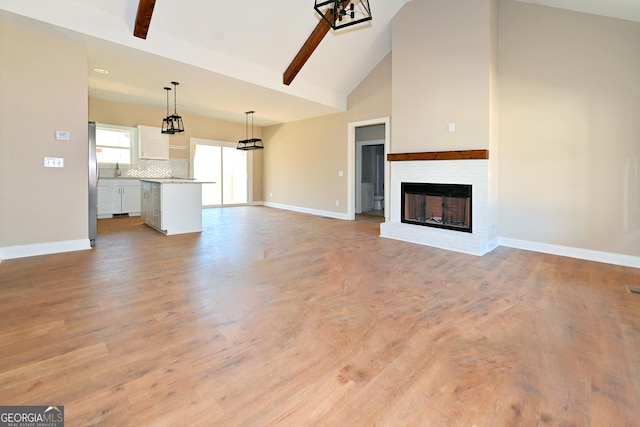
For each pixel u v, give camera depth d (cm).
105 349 174
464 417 129
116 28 376
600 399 140
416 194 486
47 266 324
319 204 786
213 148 921
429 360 169
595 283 294
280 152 916
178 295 253
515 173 432
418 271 327
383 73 623
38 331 193
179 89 564
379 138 798
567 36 383
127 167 742
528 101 416
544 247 413
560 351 178
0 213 342
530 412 132
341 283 289
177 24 412
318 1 439
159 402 134
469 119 423
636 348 181
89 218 416
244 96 602
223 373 155
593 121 371
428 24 459
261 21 447
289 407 133
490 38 406
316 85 631
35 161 358
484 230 415
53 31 349
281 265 343
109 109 703
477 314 226
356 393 142
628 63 348
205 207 920
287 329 201
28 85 349
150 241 454
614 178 361
